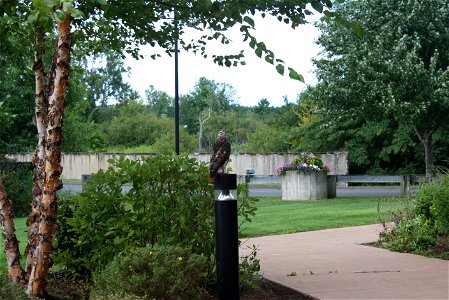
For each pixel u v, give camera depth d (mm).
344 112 23500
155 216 6453
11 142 23234
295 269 7656
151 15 7297
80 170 27031
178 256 5668
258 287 6668
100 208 6562
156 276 5355
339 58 23875
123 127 51719
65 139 28062
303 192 20609
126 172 6582
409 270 7379
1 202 6180
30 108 23203
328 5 5379
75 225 6520
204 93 65000
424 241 8961
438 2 22984
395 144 31594
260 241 10469
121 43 8047
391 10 23000
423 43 23500
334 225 12523
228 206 5520
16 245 6219
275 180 22141
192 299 5648
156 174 6492
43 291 5941
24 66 17125
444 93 21875
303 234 11266
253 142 44750
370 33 23000
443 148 32406
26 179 19750
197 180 6496
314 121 35812
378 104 22297
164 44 7824
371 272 7301
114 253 6441
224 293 5512
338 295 6086
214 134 53594
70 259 6809
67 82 5730
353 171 34906
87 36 8016
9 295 4598
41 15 3771
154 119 52875
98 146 40250
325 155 25547
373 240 10117
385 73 22125
